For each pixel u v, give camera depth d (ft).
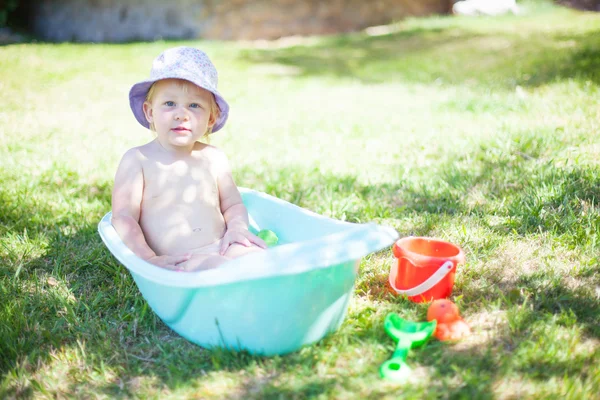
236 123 17.65
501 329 6.88
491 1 42.96
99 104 20.27
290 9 37.11
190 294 6.27
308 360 6.40
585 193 10.28
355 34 36.63
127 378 6.35
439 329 6.78
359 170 12.94
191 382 6.13
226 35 36.14
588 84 17.93
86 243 9.63
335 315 6.76
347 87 22.82
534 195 10.41
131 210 7.71
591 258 8.46
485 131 14.93
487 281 8.12
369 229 6.47
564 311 7.11
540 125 14.67
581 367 6.15
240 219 8.36
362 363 6.36
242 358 6.45
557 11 38.78
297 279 6.07
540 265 8.41
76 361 6.64
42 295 7.95
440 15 40.96
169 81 7.78
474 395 5.76
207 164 8.41
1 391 6.05
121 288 8.24
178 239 7.82
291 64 28.14
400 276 7.73
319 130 16.58
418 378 6.10
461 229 9.61
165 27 36.78
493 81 20.79
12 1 39.50
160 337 7.15
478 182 11.63
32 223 10.23
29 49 31.04
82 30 38.52
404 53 28.68
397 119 17.21
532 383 5.94
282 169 13.05
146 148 8.06
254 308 6.15
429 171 12.50
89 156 14.11
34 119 17.75
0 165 12.99
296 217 8.55
